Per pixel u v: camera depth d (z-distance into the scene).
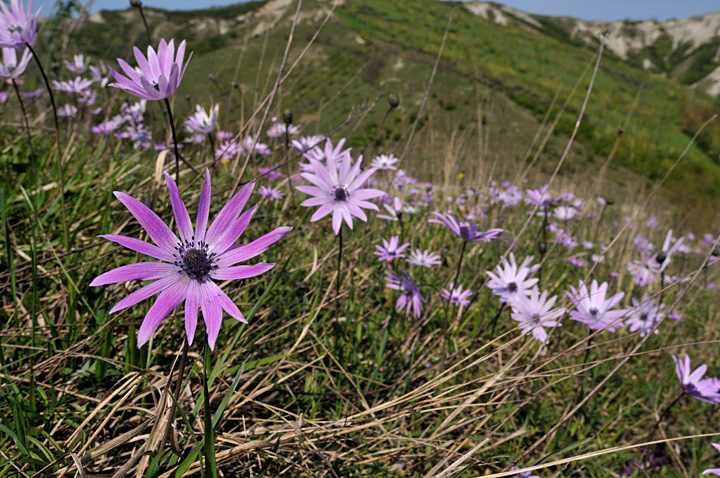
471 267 3.49
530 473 1.79
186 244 1.01
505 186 5.46
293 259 2.63
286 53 1.71
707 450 2.38
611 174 19.28
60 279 1.85
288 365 1.81
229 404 1.58
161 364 1.69
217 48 40.09
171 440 1.12
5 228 1.52
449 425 1.84
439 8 78.31
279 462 1.48
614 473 2.15
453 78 22.97
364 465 1.65
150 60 1.24
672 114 46.38
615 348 3.01
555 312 1.97
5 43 1.42
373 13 66.88
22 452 1.17
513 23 95.69
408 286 2.31
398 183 4.31
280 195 2.79
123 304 0.87
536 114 29.45
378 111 10.91
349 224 1.72
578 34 98.88
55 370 1.54
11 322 1.69
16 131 3.21
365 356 2.23
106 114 3.51
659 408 2.66
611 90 55.75
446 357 2.24
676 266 5.06
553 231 4.75
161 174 2.03
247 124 1.90
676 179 23.16
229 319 1.82
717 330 3.52
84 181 2.44
